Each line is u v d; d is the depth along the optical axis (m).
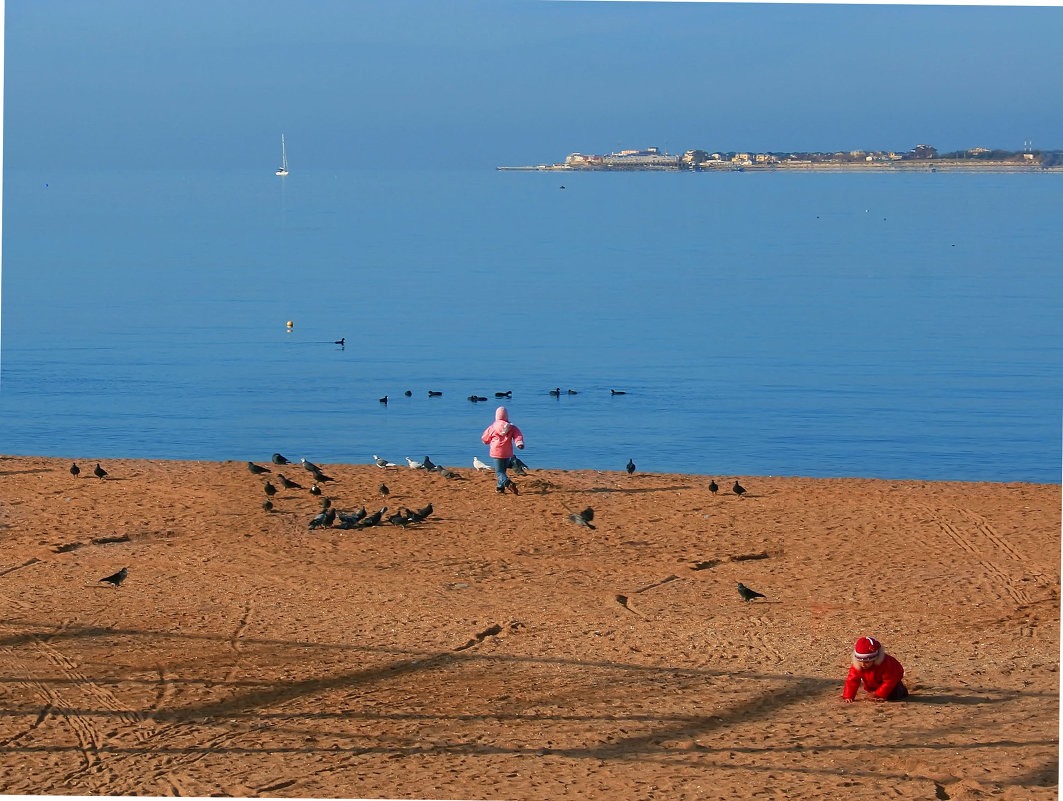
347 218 155.88
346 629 13.27
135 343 56.28
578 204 185.62
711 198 193.38
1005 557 16.91
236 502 20.38
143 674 11.47
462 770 8.99
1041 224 126.62
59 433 38.16
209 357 52.94
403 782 8.73
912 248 105.06
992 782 8.57
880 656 10.74
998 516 19.41
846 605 14.63
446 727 10.05
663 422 40.56
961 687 11.23
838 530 18.66
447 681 11.38
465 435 38.59
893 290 76.62
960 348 54.91
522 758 9.27
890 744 9.53
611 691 11.12
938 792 8.45
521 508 20.20
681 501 20.83
